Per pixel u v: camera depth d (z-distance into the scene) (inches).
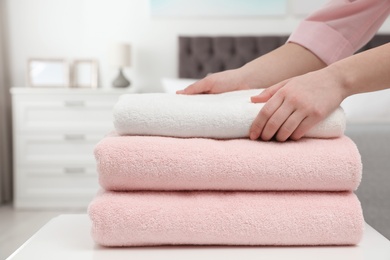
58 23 142.1
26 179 128.3
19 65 142.6
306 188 22.7
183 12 141.2
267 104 22.2
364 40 33.8
